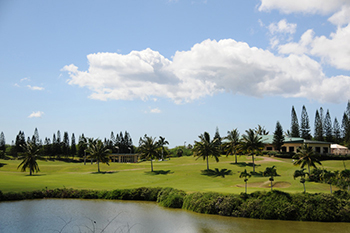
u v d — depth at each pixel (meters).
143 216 41.91
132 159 157.00
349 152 118.50
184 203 47.16
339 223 37.56
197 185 63.72
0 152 164.12
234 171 80.75
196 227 36.50
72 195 56.56
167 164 109.69
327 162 92.50
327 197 40.06
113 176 79.44
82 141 147.12
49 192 56.84
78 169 106.19
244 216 40.88
